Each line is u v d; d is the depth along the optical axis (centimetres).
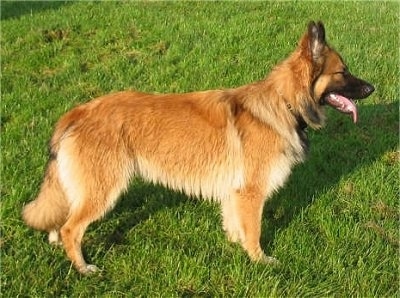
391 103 402
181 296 255
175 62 455
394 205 309
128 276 262
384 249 279
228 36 486
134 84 421
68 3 603
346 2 601
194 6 582
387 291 261
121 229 293
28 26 530
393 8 584
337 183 323
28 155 333
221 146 271
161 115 271
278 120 272
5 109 385
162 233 287
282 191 315
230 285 260
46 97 403
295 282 260
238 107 274
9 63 459
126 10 564
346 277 263
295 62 274
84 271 266
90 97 409
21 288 252
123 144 269
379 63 446
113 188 269
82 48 486
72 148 266
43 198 271
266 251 284
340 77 278
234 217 278
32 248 270
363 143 360
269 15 554
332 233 285
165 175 277
